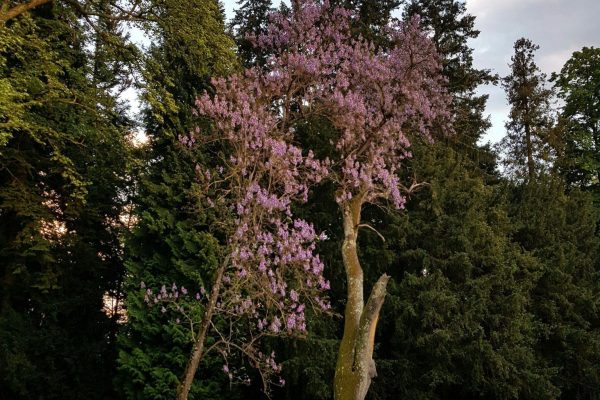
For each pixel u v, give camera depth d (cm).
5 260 1502
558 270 1266
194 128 1234
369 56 1352
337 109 1209
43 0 1059
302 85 1230
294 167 951
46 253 1406
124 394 1156
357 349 808
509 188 1636
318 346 1039
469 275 1147
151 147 1413
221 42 1266
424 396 1046
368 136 1181
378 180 1200
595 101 2295
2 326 1381
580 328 1288
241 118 935
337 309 1253
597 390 1226
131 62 1257
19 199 1389
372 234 1254
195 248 1184
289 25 1442
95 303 1659
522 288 1182
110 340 1722
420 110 1380
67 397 1417
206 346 1096
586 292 1288
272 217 922
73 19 1272
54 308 1519
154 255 1221
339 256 1248
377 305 809
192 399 1063
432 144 1409
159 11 1220
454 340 1043
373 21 2011
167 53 1403
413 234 1220
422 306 1088
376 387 1095
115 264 1841
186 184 1248
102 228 1817
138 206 1282
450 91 2077
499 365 1006
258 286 836
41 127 1102
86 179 1592
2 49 1031
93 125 1284
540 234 1380
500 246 1177
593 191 2209
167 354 1095
